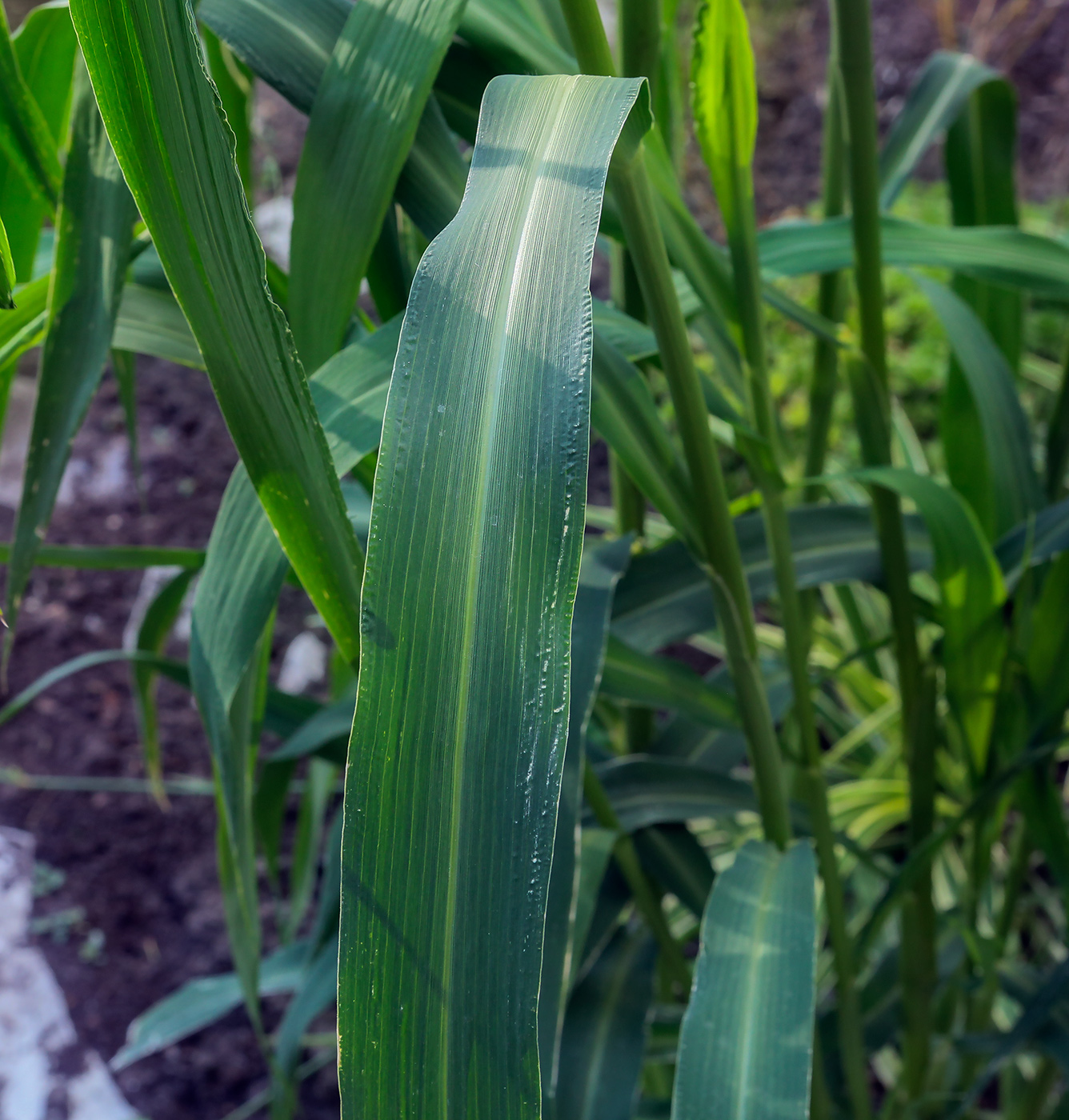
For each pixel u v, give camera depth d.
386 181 0.58
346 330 0.70
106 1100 1.99
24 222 0.71
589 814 0.96
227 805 0.62
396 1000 0.33
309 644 2.39
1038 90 2.99
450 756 0.34
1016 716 1.02
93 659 1.08
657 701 0.92
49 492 0.59
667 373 0.62
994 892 1.76
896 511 0.92
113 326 0.58
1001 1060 0.95
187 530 2.48
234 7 0.64
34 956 2.14
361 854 0.34
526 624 0.34
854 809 1.54
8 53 0.59
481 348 0.37
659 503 0.69
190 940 2.15
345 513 0.47
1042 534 0.96
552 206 0.39
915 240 0.92
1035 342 2.49
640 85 0.41
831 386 1.12
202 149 0.39
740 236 0.71
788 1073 0.63
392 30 0.58
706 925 0.73
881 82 3.11
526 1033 0.32
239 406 0.46
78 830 2.27
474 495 0.35
